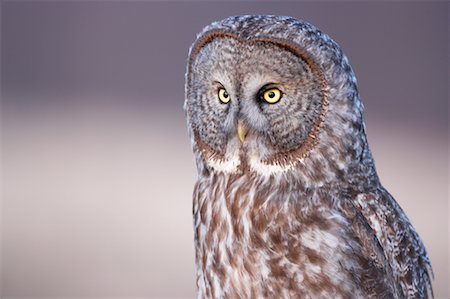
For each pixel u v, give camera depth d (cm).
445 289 1680
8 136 2752
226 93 732
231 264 717
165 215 2131
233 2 3266
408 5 3284
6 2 3394
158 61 3238
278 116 716
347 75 721
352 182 725
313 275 697
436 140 2858
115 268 1789
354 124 722
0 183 2308
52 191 2281
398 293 727
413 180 2441
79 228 2016
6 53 3369
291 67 706
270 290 705
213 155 749
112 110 3055
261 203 714
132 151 2647
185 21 3259
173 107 3086
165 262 1825
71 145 2700
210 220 736
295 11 3328
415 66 3195
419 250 755
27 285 1681
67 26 3397
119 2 3344
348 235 704
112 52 3281
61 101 3139
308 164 716
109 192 2295
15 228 1992
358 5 3344
